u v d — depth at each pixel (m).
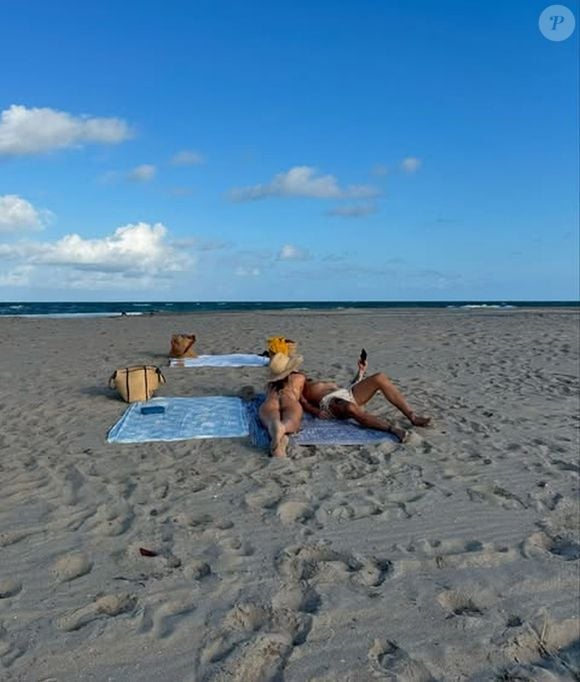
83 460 5.45
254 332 17.27
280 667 2.70
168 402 7.57
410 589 3.33
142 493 4.66
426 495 4.64
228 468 5.21
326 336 15.98
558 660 2.85
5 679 2.60
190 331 17.91
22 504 4.45
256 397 7.77
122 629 2.93
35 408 7.46
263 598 3.21
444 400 7.92
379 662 2.75
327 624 3.00
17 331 18.33
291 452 5.59
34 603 3.16
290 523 4.14
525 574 3.51
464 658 2.79
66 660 2.72
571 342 14.60
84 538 3.91
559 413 7.34
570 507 4.47
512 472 5.19
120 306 72.62
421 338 15.45
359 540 3.90
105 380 9.40
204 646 2.83
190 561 3.60
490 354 12.52
